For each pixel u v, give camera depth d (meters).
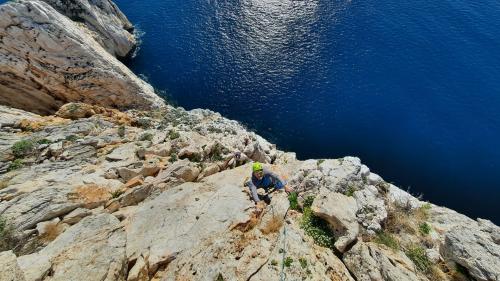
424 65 45.47
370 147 36.34
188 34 51.03
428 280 12.38
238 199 15.69
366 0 57.22
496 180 33.06
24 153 20.94
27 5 31.11
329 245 13.60
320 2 56.34
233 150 25.69
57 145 21.86
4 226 13.99
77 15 41.44
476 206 31.09
